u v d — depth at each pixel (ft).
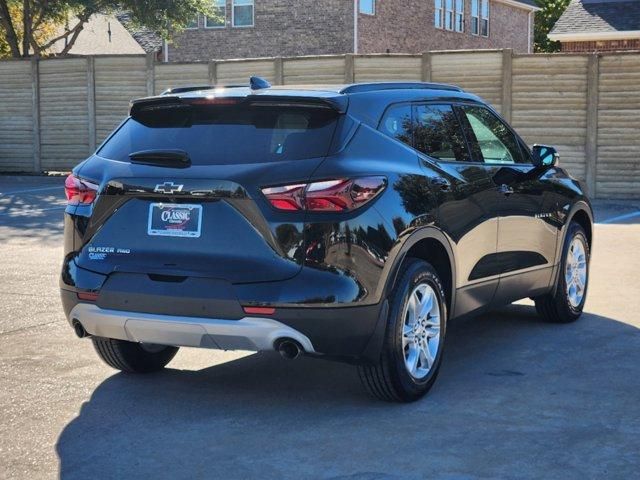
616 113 58.08
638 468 13.91
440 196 18.03
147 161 16.84
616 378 18.99
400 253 16.60
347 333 15.85
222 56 105.91
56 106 75.82
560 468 13.92
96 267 16.88
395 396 17.16
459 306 19.17
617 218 48.29
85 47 124.47
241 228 15.88
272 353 21.58
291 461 14.33
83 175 17.43
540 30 176.04
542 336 22.91
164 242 16.35
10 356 21.02
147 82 72.49
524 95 60.03
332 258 15.69
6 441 15.37
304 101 16.63
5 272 32.32
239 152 16.40
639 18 96.68
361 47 101.55
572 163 59.31
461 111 20.51
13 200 57.62
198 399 17.79
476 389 18.25
